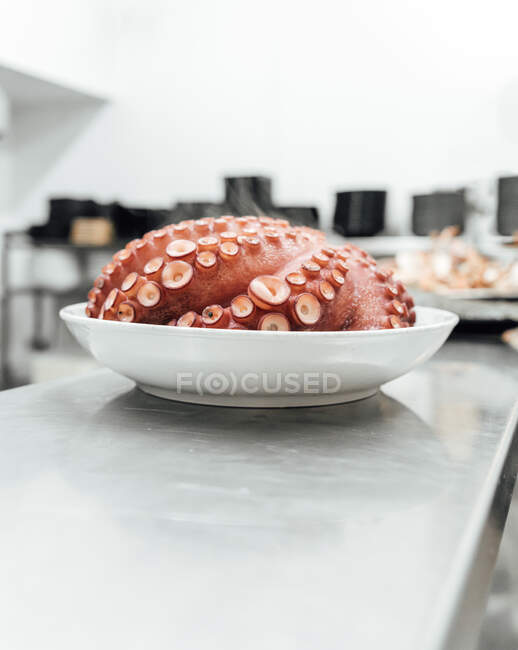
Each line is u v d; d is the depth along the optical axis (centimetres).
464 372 86
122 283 60
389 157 366
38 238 384
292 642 22
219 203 347
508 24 336
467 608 25
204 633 22
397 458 44
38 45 365
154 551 29
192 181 416
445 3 349
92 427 51
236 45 401
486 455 44
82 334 57
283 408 58
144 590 25
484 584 29
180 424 52
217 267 55
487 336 133
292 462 42
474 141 346
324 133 381
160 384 57
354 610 24
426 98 355
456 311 134
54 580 26
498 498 38
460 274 197
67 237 379
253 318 54
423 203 285
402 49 360
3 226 432
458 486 38
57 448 45
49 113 445
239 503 35
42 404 59
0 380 341
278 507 34
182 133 417
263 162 397
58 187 447
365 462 43
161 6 417
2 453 44
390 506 34
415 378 80
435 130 354
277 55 391
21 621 23
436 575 26
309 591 25
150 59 422
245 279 56
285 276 55
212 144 410
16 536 30
